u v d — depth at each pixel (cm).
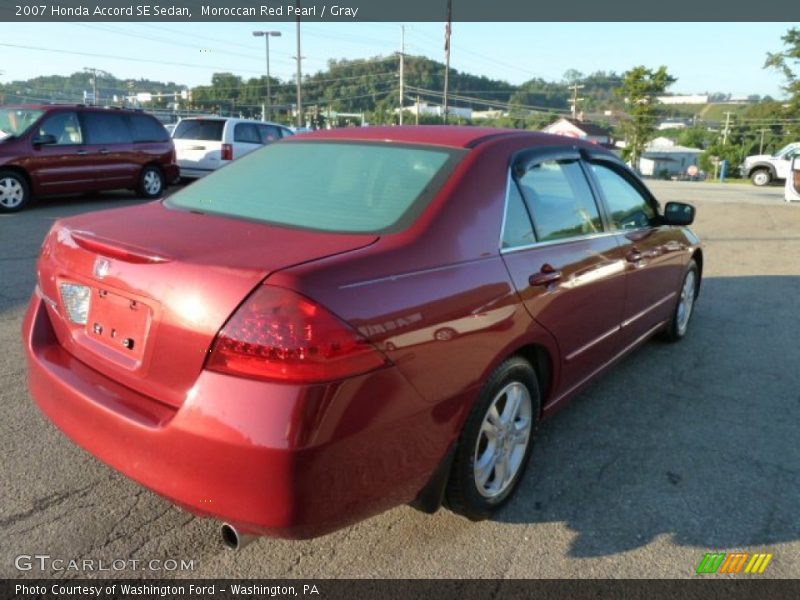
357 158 296
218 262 206
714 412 399
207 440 196
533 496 302
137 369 222
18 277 645
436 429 232
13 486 289
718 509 296
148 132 1294
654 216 444
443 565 253
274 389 190
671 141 10425
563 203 329
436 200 255
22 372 410
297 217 258
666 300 470
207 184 315
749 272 830
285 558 255
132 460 215
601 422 381
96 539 259
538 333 286
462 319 238
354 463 204
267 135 1602
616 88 6266
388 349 209
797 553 267
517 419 294
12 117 1130
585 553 263
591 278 331
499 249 271
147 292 214
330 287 200
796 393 432
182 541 261
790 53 3494
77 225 267
